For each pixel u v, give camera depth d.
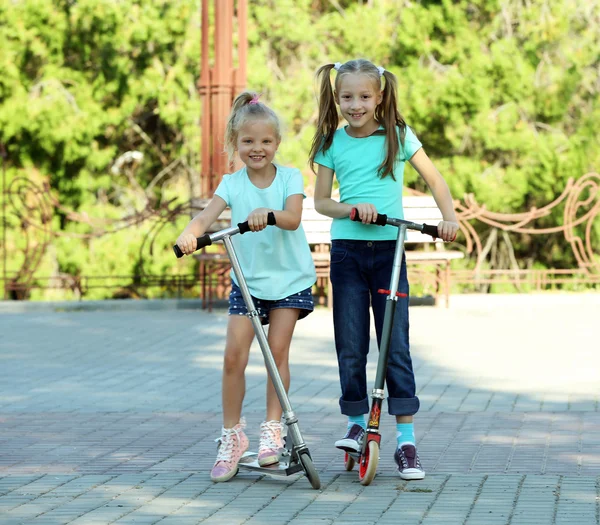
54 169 29.38
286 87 28.77
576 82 27.31
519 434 9.31
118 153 30.67
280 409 8.09
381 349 7.75
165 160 30.94
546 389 11.54
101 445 9.18
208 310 19.20
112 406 10.97
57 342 15.62
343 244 8.17
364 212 7.78
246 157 8.04
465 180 27.05
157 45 28.83
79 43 28.39
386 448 8.92
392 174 8.20
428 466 8.24
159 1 28.05
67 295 28.84
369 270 8.15
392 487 7.64
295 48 29.72
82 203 29.52
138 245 28.72
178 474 8.14
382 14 28.58
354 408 8.15
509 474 7.92
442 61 27.89
